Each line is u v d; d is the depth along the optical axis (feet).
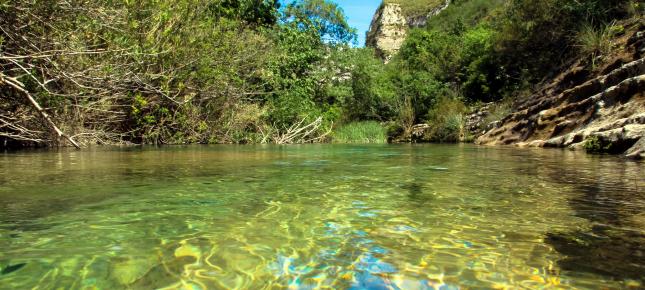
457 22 103.40
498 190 9.09
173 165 14.38
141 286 3.93
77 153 20.59
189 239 5.39
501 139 34.45
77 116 27.35
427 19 197.36
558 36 41.78
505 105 44.34
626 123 19.42
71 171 12.25
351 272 4.35
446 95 62.59
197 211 6.95
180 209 7.11
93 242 5.21
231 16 49.42
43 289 3.82
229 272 4.31
